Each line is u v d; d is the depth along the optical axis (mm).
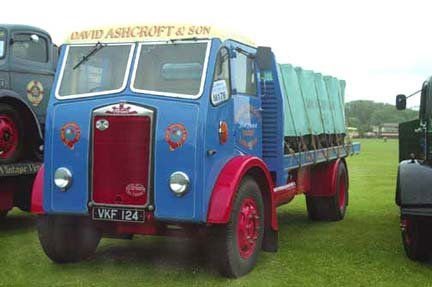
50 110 6082
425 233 6617
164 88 5891
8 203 8719
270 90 7312
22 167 8453
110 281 5965
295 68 8180
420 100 7543
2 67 8484
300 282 5938
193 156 5645
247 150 6742
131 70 6000
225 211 5660
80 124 5949
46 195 6059
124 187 5801
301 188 8852
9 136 8469
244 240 6141
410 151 8141
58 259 6543
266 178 6566
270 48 6777
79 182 5938
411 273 6344
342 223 9664
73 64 6238
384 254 7238
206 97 5730
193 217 5621
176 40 6004
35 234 8523
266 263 6691
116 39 6199
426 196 6410
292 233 8680
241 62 6629
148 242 7836
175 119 5715
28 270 6379
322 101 9320
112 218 5824
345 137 10617
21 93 8789
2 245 7684
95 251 7242
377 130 62594
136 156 5766
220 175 5891
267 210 6711
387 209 11312
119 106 5844
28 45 8977
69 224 6422
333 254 7211
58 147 6020
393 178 18094
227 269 5941
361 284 5910
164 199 5699
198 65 5883
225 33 6168
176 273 6262
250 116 6844
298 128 8055
